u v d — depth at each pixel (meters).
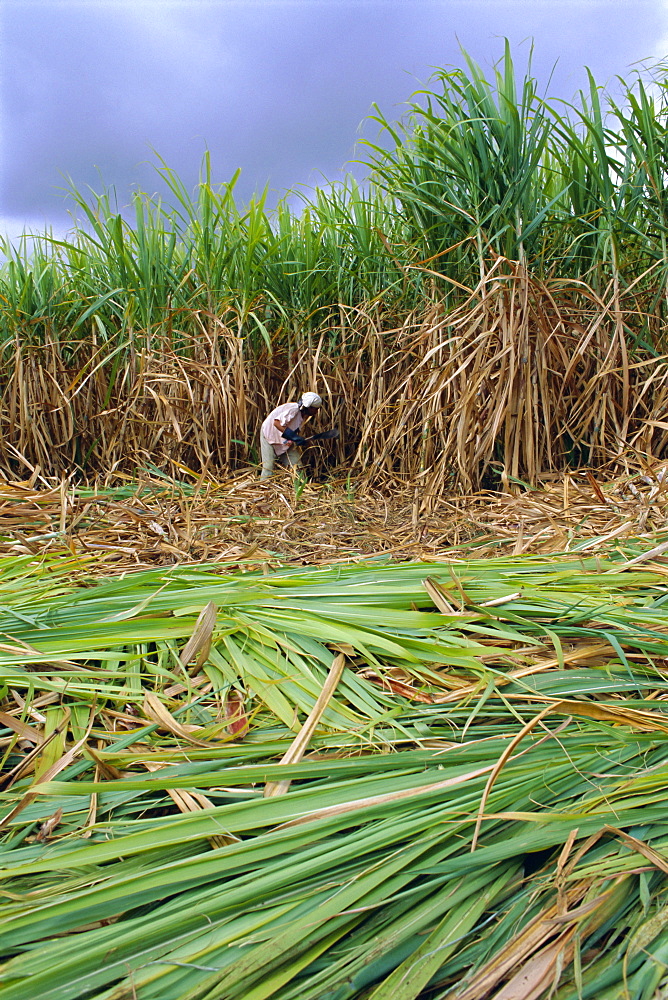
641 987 1.00
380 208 5.53
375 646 1.91
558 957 1.03
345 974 1.02
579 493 3.48
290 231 6.30
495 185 4.14
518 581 2.25
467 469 4.19
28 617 2.02
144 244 5.75
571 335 4.37
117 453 5.87
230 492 4.43
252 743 1.58
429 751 1.47
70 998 0.96
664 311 4.43
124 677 1.86
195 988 0.98
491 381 4.14
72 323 6.29
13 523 3.29
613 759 1.46
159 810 1.46
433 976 1.05
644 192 4.37
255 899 1.12
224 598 2.20
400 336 5.02
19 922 1.06
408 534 3.39
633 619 1.93
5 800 1.43
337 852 1.18
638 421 4.45
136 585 2.39
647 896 1.13
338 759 1.44
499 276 3.94
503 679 1.74
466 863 1.19
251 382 6.17
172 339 5.86
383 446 4.95
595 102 4.25
